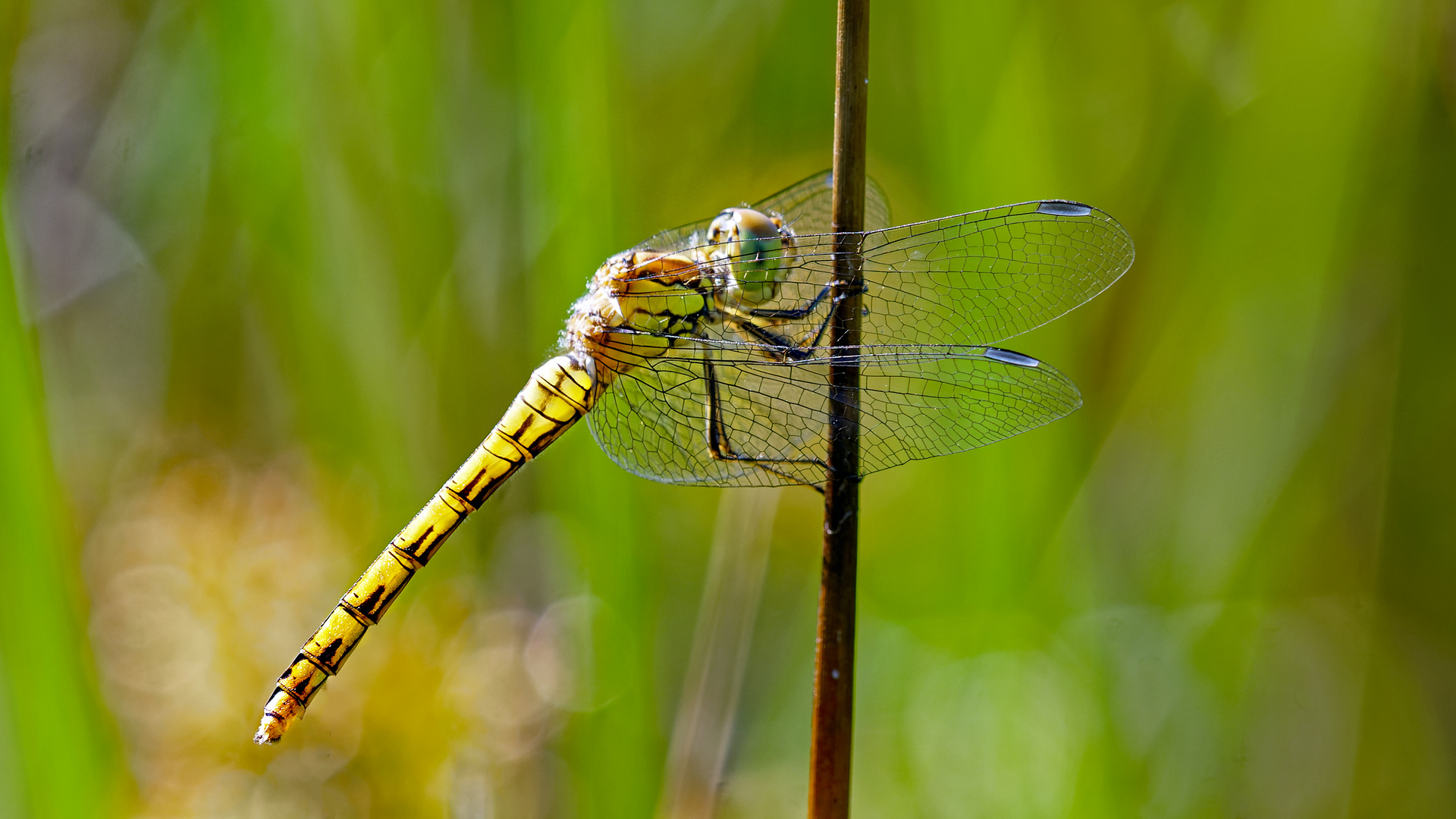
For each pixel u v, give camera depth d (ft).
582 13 1.73
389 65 1.75
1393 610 1.75
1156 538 1.75
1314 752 1.74
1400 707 1.75
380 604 1.70
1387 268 1.75
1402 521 1.75
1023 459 1.74
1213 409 1.75
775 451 1.68
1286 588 1.75
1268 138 1.74
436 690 1.75
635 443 1.69
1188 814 1.74
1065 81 1.74
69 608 1.71
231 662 1.74
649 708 1.73
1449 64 1.74
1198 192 1.75
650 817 1.73
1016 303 1.68
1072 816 1.74
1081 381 1.75
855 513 1.65
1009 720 1.74
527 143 1.74
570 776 1.74
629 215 1.74
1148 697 1.74
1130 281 1.75
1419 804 1.74
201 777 1.74
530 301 1.75
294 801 1.74
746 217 1.69
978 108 1.73
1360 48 1.74
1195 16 1.74
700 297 1.69
